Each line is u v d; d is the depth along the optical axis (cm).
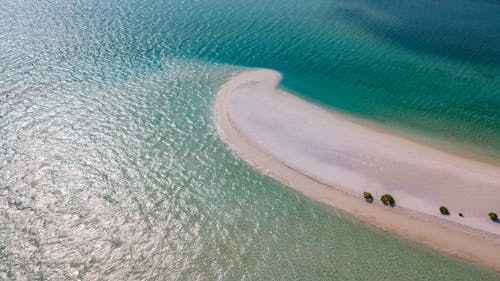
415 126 5544
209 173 4653
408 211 4153
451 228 3953
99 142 5041
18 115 5441
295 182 4562
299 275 3506
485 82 6631
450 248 3759
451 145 5147
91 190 4316
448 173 4600
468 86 6519
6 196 4172
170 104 5900
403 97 6228
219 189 4434
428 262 3631
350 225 4012
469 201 4216
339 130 5428
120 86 6294
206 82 6544
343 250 3741
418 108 5953
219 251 3719
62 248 3669
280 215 4119
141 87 6294
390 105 6031
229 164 4803
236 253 3700
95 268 3516
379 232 3934
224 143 5156
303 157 4938
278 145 5150
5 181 4359
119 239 3794
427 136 5328
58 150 4859
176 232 3894
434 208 4162
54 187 4316
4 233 3772
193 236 3859
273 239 3844
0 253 3597
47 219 3934
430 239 3853
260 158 4925
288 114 5775
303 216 4112
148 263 3594
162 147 5025
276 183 4544
